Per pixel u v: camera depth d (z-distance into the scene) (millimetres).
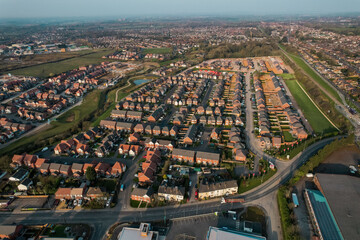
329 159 147375
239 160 145625
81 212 112250
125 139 173625
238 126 189250
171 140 170000
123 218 107938
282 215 104625
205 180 128250
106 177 135000
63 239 95812
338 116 192750
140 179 129500
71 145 164750
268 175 132625
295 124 178875
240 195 119250
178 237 97875
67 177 136000
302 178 130125
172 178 132000
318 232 98250
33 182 132500
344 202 107688
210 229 98688
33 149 164375
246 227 99812
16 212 112875
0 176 137000
